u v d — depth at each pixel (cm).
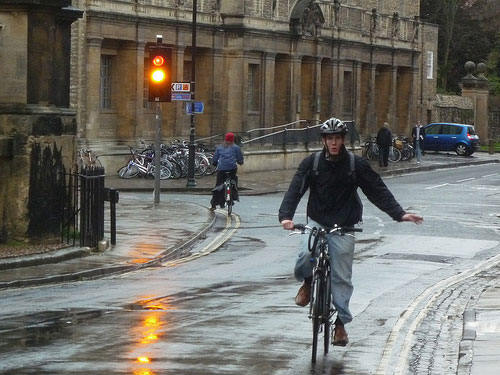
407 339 1636
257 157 6200
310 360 1463
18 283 2217
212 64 6531
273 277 2338
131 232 3148
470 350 1524
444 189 5184
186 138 6419
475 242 3138
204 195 4675
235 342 1565
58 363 1405
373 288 2198
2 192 2658
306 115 7600
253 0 6725
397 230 3388
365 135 8450
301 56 7362
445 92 11488
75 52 5288
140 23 5734
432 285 2275
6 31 2684
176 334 1616
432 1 11962
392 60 8812
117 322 1714
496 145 10844
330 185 1456
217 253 2836
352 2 8138
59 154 2719
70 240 2791
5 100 2677
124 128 5750
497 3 12506
